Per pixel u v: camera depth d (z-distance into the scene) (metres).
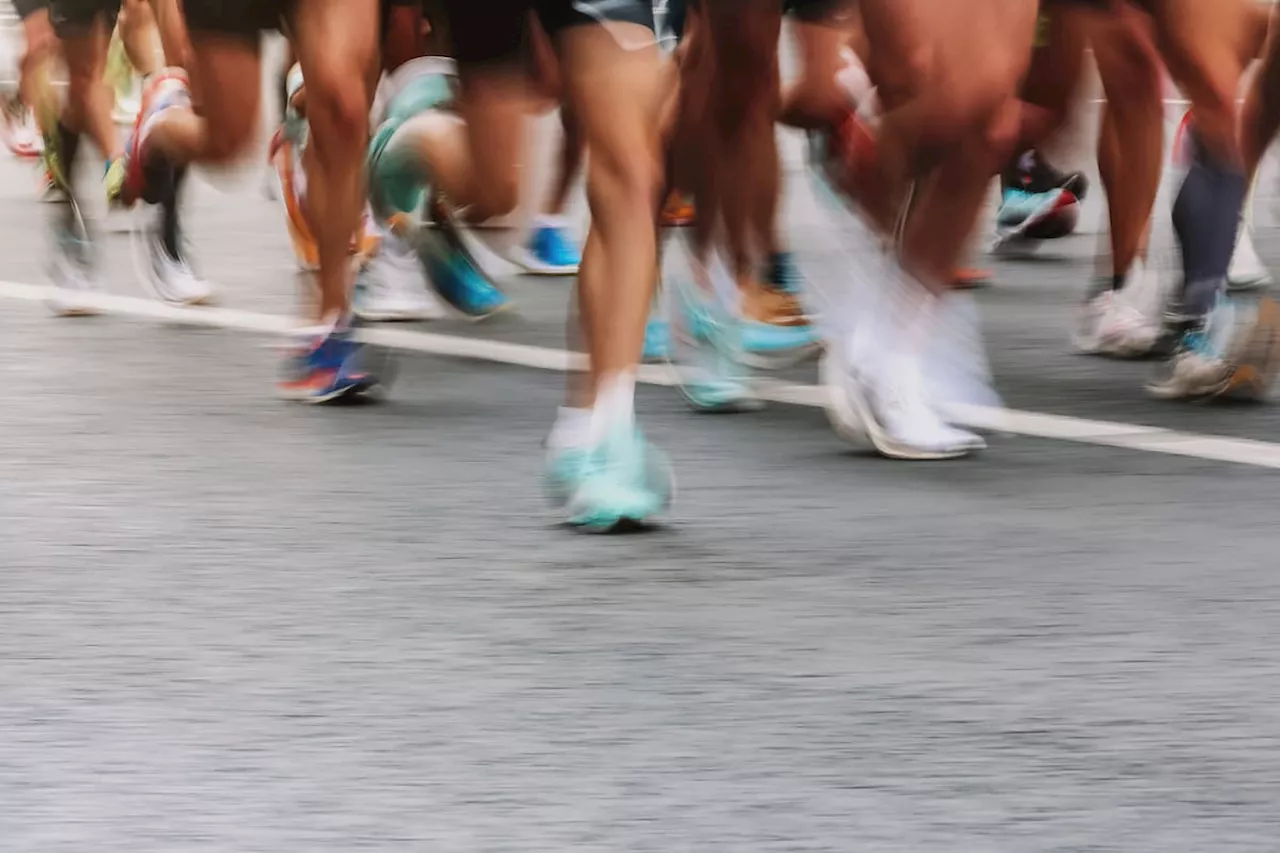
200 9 19.69
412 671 10.86
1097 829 8.66
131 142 25.36
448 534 14.00
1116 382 20.27
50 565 13.14
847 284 16.77
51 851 8.48
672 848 8.47
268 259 31.14
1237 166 18.53
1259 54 21.23
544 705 10.29
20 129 51.72
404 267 25.19
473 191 21.36
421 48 21.97
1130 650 11.23
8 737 9.86
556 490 14.41
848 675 10.78
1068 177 31.42
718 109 18.28
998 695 10.44
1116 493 15.29
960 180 15.87
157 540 13.81
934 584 12.64
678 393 19.84
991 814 8.82
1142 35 20.36
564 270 29.39
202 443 17.31
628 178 13.62
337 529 14.14
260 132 20.33
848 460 16.62
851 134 16.69
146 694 10.49
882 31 14.79
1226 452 16.80
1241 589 12.52
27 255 31.80
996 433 17.69
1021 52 14.96
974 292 27.27
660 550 13.55
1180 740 9.75
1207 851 8.44
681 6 20.81
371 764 9.46
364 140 18.70
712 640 11.44
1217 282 18.81
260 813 8.87
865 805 8.93
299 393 19.38
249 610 12.06
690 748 9.66
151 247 26.19
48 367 21.39
